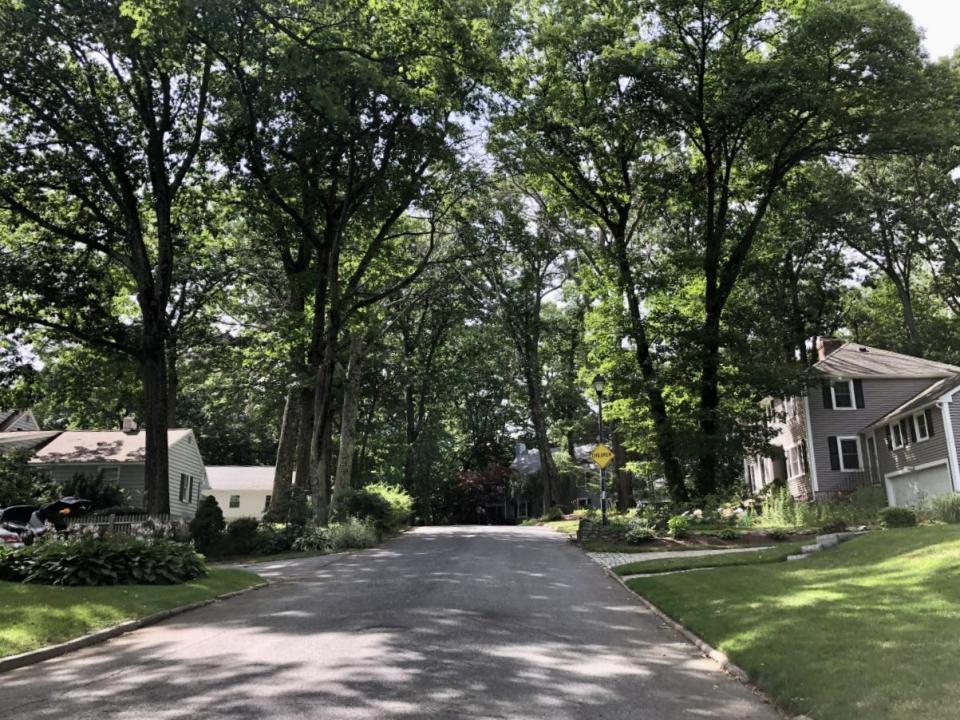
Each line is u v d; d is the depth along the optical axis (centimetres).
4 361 2645
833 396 3756
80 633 971
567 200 3441
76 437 3803
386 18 1972
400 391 5581
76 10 1941
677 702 648
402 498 3850
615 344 3244
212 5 1767
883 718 511
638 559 1967
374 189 2583
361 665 750
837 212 4084
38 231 2764
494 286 3725
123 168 2370
